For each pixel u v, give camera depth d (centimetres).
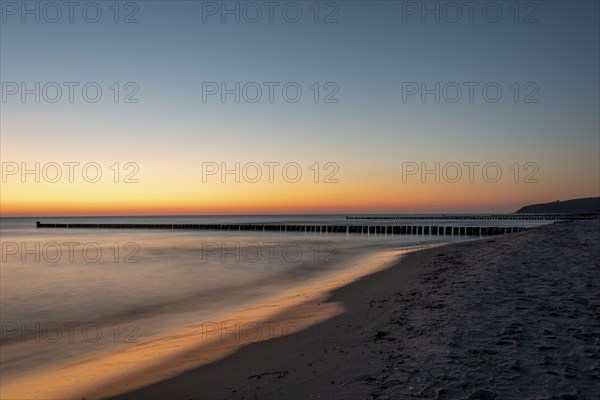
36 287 1742
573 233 2122
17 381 702
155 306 1339
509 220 11650
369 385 520
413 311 881
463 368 542
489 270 1234
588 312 754
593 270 1129
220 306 1292
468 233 5172
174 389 595
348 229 6134
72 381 678
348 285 1452
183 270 2205
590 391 468
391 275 1578
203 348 805
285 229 7094
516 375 514
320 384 544
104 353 852
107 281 1877
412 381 517
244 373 629
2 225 13038
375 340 711
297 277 1827
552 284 984
